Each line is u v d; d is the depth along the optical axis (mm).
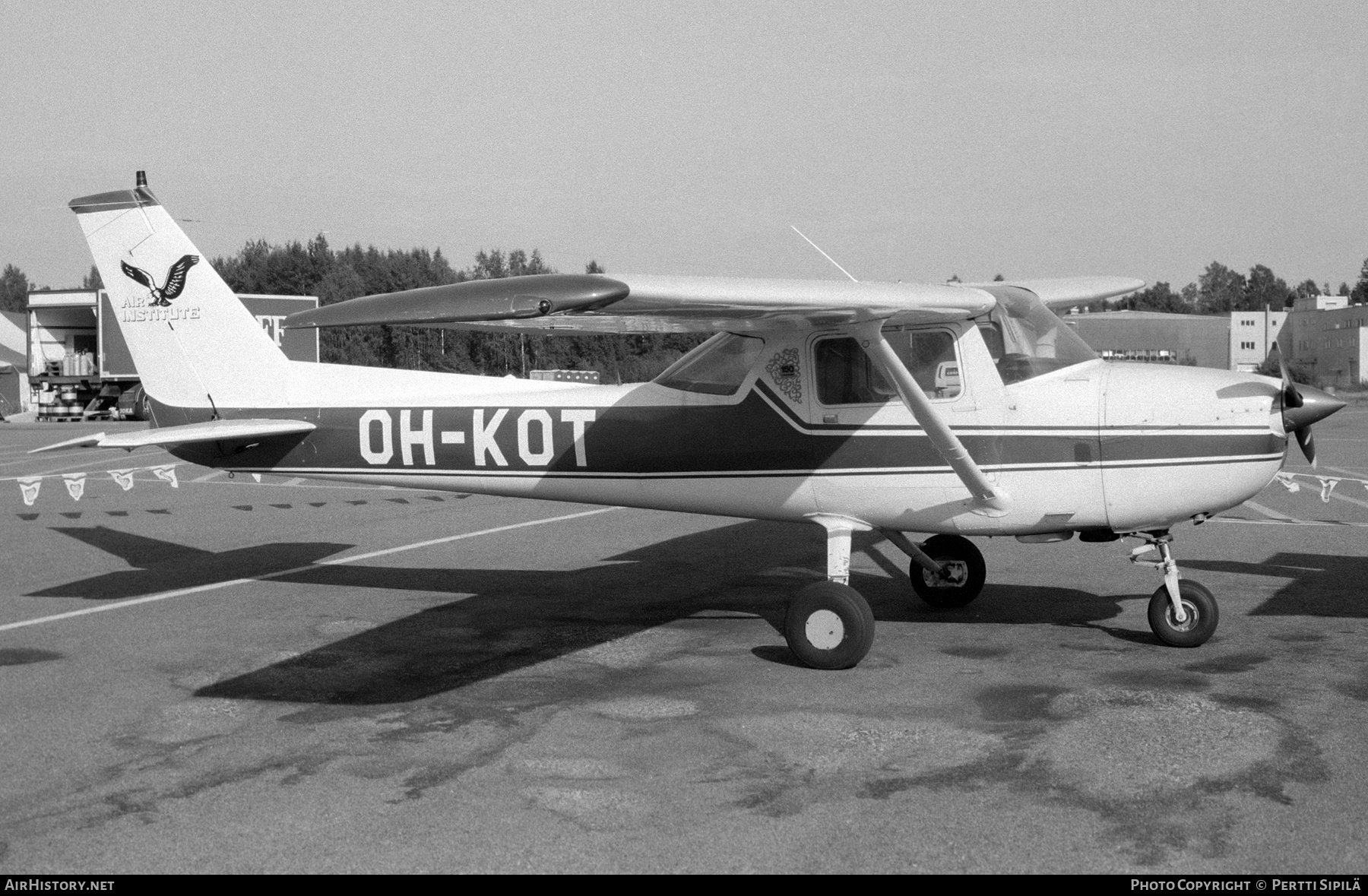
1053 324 6867
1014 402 6527
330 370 8078
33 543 11242
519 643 6871
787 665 6270
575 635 7066
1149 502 6379
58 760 4793
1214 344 72188
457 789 4383
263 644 6875
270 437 8148
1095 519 6504
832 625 6102
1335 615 7211
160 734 5137
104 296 39188
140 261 8289
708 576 9141
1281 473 16547
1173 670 5941
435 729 5160
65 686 5961
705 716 5305
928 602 7730
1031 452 6496
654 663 6336
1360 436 24797
